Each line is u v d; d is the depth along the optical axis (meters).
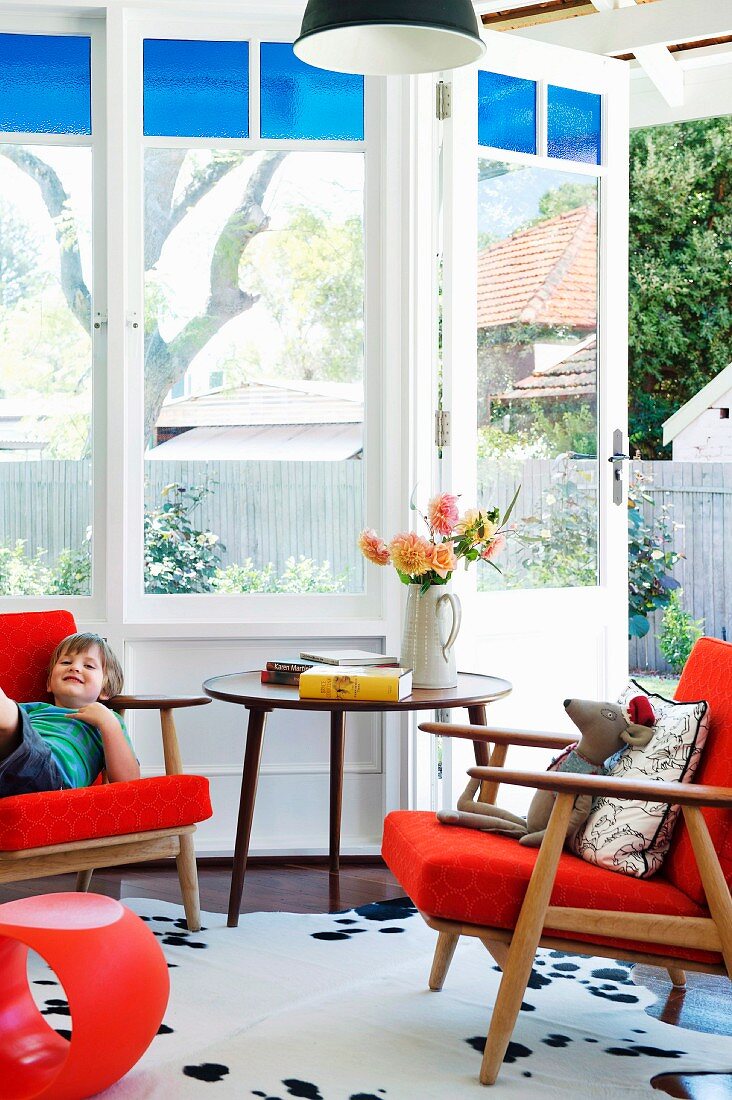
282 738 3.67
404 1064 2.15
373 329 3.70
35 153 3.65
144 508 3.68
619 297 3.87
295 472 3.73
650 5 4.37
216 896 3.21
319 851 3.63
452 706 2.81
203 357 3.70
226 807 3.64
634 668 6.87
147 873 3.43
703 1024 2.37
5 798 2.46
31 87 3.63
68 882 3.33
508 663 3.67
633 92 5.58
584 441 3.84
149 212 3.66
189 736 3.64
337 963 2.67
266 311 3.71
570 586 3.82
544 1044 2.25
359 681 2.77
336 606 3.72
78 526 3.69
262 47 3.66
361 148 3.68
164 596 3.66
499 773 2.07
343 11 2.24
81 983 1.89
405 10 2.23
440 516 2.99
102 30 3.62
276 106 3.67
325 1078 2.09
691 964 2.06
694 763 2.24
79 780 2.81
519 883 2.07
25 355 3.67
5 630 3.05
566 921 2.06
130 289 3.63
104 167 3.64
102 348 3.66
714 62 5.22
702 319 7.55
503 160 3.65
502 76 3.65
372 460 3.72
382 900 3.18
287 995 2.48
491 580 3.66
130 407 3.64
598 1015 2.40
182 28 3.62
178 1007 2.41
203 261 3.69
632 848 2.20
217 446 3.71
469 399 3.58
